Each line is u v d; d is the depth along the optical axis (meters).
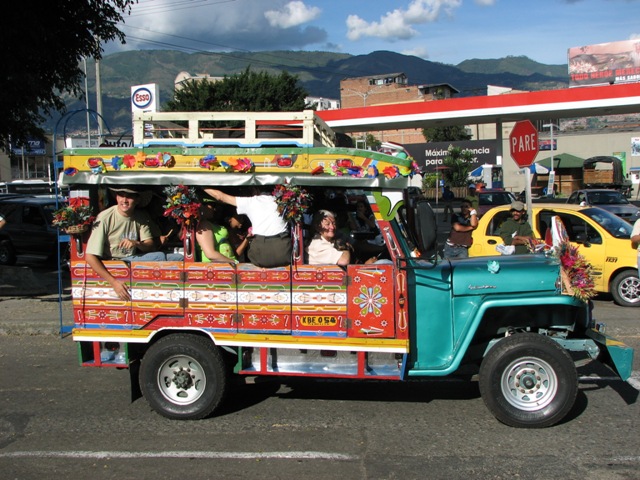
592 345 5.53
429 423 5.48
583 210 10.83
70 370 7.29
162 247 6.32
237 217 6.09
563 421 5.46
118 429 5.42
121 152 5.57
